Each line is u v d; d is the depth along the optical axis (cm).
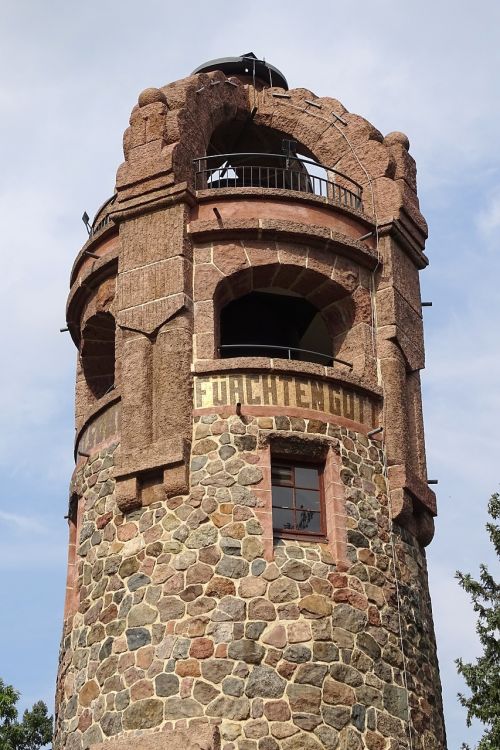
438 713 2195
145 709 1978
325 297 2395
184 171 2383
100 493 2253
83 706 2088
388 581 2169
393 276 2439
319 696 1977
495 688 2738
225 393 2200
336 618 2056
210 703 1945
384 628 2114
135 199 2370
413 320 2473
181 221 2322
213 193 2353
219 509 2098
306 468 2208
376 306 2419
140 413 2208
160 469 2155
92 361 2583
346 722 1977
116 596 2120
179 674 1980
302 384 2238
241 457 2142
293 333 2616
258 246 2331
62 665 2277
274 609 2027
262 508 2103
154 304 2277
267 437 2161
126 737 1975
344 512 2162
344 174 2542
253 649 1986
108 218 2494
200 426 2177
